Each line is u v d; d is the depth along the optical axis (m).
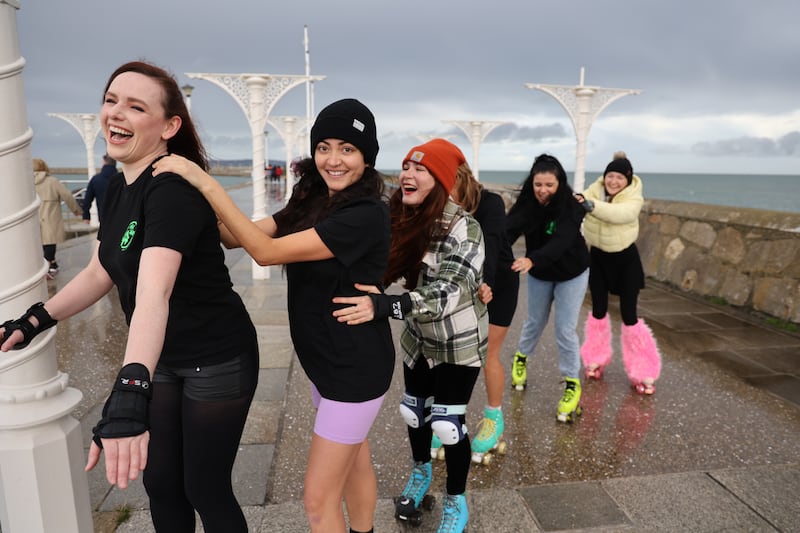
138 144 1.54
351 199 1.74
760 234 6.35
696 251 7.29
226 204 1.50
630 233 3.89
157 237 1.38
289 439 3.28
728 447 3.25
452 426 2.25
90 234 12.60
